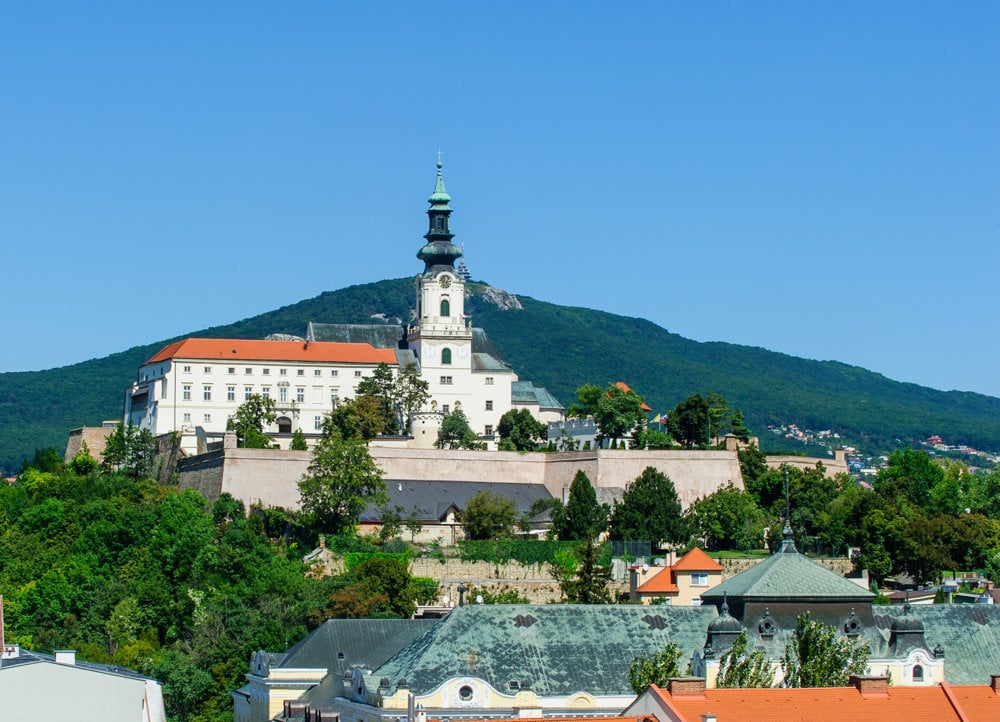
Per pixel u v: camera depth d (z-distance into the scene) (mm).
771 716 154750
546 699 196125
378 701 188125
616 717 155875
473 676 194500
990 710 159750
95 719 176250
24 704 173125
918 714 157875
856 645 195625
